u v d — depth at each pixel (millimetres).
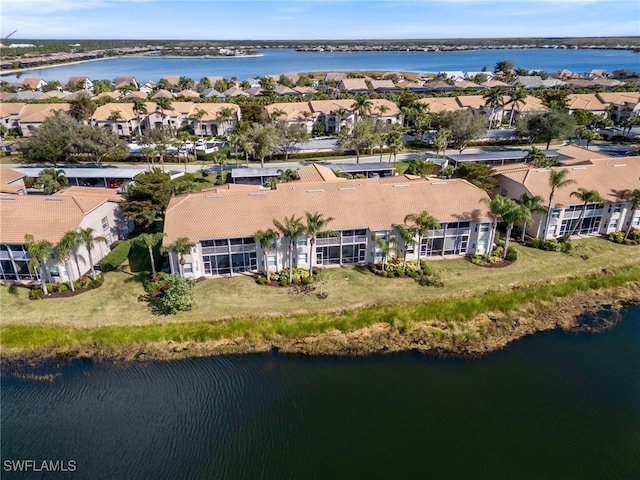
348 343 41469
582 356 40375
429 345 41500
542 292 48312
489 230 54156
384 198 54750
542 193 59000
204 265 50281
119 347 40500
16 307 44969
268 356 39938
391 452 31031
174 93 183125
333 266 52844
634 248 57594
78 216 50156
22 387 36438
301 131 96938
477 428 32969
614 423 33469
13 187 66375
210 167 93688
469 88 178750
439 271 51062
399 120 127562
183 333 41750
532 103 132000
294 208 52406
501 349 41188
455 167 82938
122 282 49500
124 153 91125
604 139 117188
